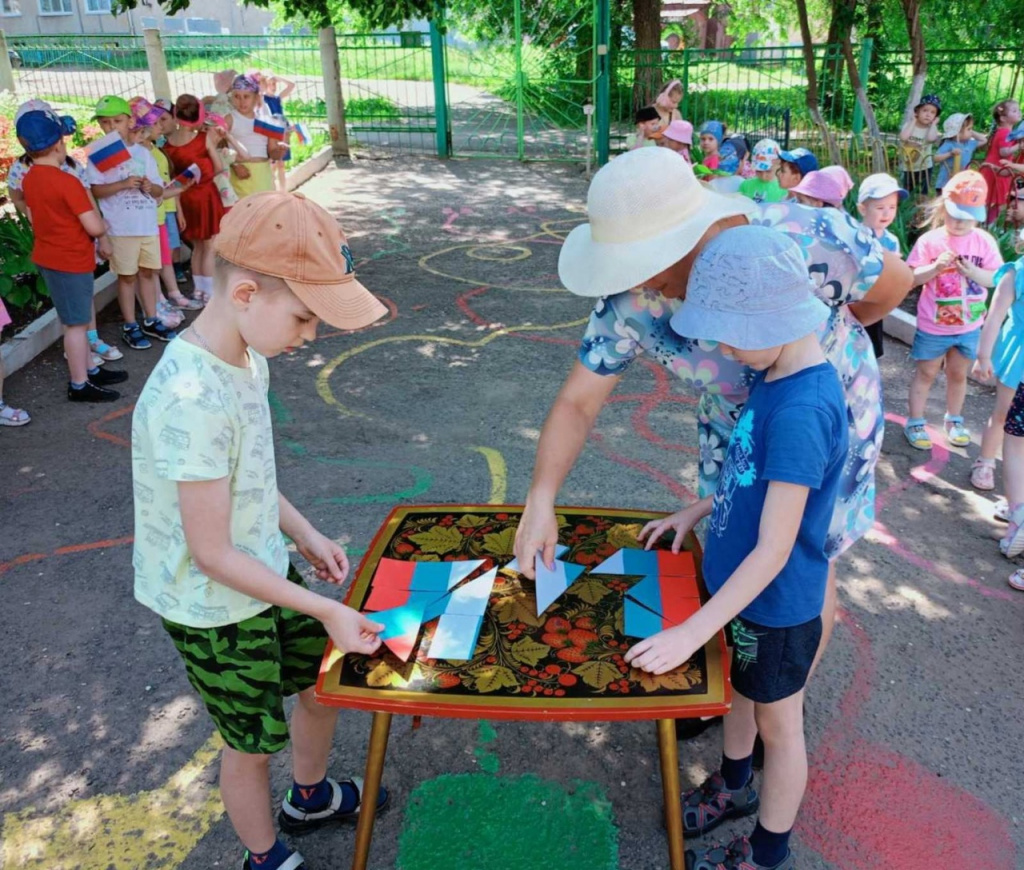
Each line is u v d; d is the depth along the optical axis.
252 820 2.12
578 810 2.49
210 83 17.39
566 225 9.43
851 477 2.19
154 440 1.72
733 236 1.74
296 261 1.66
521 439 4.70
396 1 8.87
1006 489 3.69
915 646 3.13
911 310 6.45
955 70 13.86
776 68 14.60
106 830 2.44
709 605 1.83
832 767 2.63
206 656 1.93
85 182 5.70
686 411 5.00
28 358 5.70
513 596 2.10
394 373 5.57
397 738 2.74
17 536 3.81
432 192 11.07
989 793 2.55
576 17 13.80
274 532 2.00
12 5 26.75
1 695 2.90
